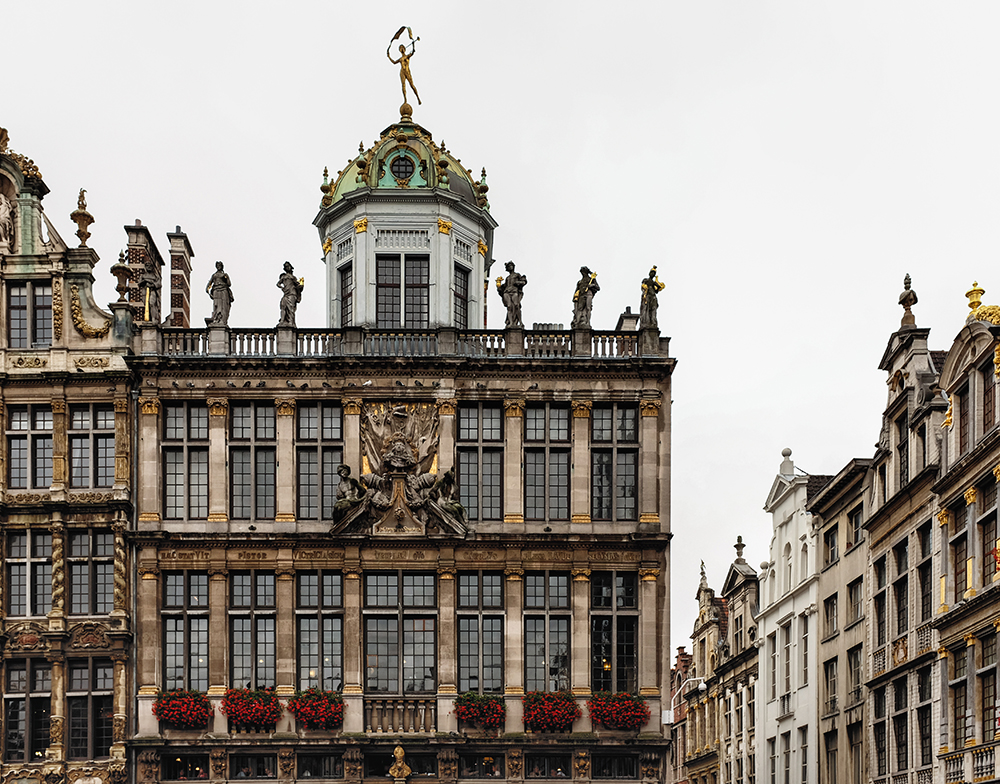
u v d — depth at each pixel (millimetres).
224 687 47125
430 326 51250
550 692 47219
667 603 48094
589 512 48625
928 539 47188
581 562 48250
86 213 49812
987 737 40844
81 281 49281
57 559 47344
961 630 42438
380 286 51625
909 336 49812
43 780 46125
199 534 47812
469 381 49125
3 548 47688
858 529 55375
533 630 48188
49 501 47656
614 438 49281
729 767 79938
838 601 57062
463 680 47812
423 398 48969
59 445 48125
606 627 48312
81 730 46969
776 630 67438
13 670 47344
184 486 48531
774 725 67250
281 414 48875
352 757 46438
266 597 48125
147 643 47250
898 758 49062
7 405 48625
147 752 46406
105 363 48750
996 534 40875
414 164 52469
